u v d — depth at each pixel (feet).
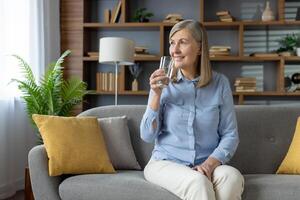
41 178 6.35
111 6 15.25
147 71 15.05
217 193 5.24
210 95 6.32
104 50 11.82
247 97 14.60
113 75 14.38
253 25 13.99
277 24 13.80
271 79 14.66
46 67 12.91
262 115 7.62
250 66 14.73
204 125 6.16
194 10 14.94
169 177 5.60
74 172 6.53
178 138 6.21
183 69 6.43
